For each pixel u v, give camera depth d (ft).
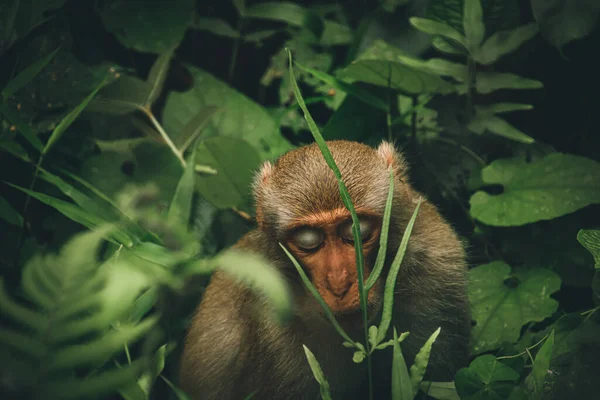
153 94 20.06
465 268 15.40
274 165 15.33
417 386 10.73
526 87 18.24
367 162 13.99
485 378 12.24
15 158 18.52
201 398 16.71
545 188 17.10
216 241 19.31
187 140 19.77
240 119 21.11
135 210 15.71
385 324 10.86
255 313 15.11
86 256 7.36
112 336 7.44
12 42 18.21
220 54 24.71
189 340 17.10
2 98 15.96
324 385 10.77
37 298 7.09
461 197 19.69
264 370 15.03
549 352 11.59
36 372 6.87
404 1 22.75
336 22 24.93
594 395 11.94
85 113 20.13
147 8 21.03
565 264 17.75
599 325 12.87
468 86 18.69
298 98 10.93
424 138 20.17
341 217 13.05
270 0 24.93
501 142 19.70
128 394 10.69
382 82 18.66
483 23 18.65
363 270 11.98
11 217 14.85
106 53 22.36
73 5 21.39
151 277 9.08
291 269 14.21
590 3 16.72
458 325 15.11
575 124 20.54
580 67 20.03
